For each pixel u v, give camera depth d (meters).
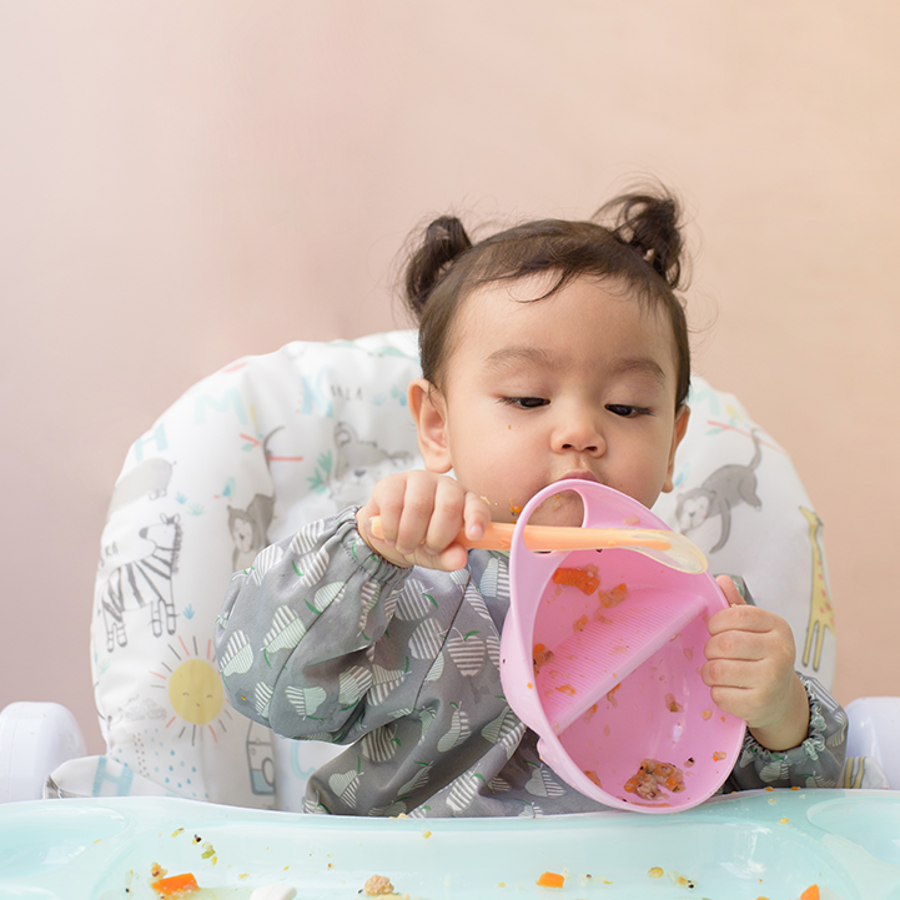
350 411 0.99
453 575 0.75
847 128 1.73
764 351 1.75
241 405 0.95
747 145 1.70
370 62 1.57
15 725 0.73
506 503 0.72
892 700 0.82
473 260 0.84
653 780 0.58
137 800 0.57
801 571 0.96
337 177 1.57
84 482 1.55
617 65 1.65
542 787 0.71
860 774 0.75
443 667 0.71
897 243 1.75
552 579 0.61
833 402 1.77
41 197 1.52
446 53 1.59
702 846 0.53
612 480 0.71
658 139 1.67
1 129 1.51
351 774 0.75
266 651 0.64
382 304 1.58
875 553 1.80
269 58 1.55
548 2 1.62
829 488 1.79
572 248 0.79
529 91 1.62
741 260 1.73
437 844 0.52
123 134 1.53
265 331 1.58
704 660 0.62
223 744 0.83
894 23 1.72
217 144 1.55
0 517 1.53
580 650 0.59
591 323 0.73
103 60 1.52
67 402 1.54
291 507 0.95
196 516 0.88
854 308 1.75
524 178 1.62
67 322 1.54
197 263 1.56
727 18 1.67
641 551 0.54
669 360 0.78
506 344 0.74
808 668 0.93
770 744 0.68
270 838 0.52
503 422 0.72
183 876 0.48
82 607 1.56
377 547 0.61
